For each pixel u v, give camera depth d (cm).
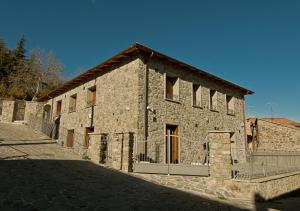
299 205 840
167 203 605
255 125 1998
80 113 1580
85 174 795
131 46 1134
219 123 1605
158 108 1215
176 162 1266
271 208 733
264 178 917
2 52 3712
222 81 1634
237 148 1727
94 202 540
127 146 964
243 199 800
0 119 2256
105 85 1377
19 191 535
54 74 4128
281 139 1842
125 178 836
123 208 527
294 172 1247
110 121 1280
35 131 1780
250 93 1909
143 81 1167
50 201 507
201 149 1396
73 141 1442
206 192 827
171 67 1331
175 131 1305
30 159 872
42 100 2216
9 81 3475
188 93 1408
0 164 736
